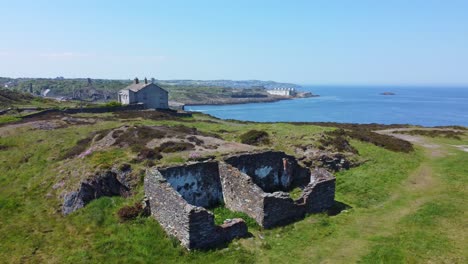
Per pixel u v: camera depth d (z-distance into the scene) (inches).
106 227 714.2
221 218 739.4
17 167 1158.3
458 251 577.9
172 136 1230.3
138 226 697.6
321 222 714.2
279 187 1000.2
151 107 3654.0
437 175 1075.9
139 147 1069.8
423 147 1582.2
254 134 1445.6
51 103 3577.8
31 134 1508.4
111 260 585.9
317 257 580.7
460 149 1535.4
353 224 713.0
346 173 1104.2
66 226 742.5
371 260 561.0
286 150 1274.6
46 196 912.9
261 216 689.6
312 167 1131.3
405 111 6323.8
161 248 615.8
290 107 7495.1
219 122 2359.7
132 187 871.7
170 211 652.1
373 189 941.8
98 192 861.2
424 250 585.0
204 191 845.8
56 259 607.5
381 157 1272.1
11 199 909.8
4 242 685.9
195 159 981.2
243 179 757.3
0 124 1822.1
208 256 583.5
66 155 1181.1
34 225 761.0
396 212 776.3
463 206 786.2
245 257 578.2
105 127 1643.7
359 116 5398.6
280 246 619.5
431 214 743.7
